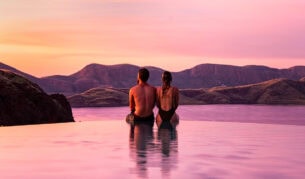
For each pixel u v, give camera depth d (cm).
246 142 453
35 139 496
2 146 427
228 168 280
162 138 500
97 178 246
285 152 369
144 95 800
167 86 780
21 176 255
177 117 789
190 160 317
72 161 316
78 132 598
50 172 268
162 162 307
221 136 528
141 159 325
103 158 332
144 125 744
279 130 631
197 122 813
